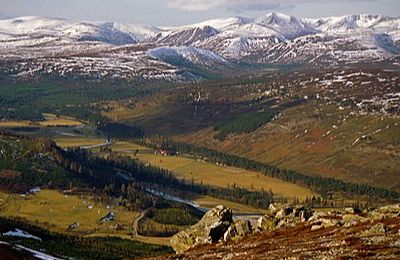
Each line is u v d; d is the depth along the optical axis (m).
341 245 128.88
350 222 158.38
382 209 165.88
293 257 122.19
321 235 149.12
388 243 123.94
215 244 170.00
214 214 187.25
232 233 175.88
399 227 139.00
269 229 176.12
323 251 124.88
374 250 118.19
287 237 156.88
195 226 184.50
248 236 171.88
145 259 162.88
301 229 165.12
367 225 150.88
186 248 177.00
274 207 188.88
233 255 140.88
